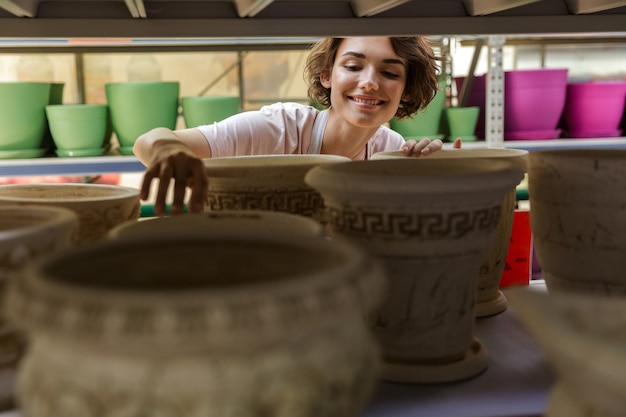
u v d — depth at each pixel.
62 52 2.62
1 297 0.61
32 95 2.30
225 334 0.41
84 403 0.46
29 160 2.33
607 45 3.64
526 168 1.06
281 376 0.46
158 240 0.57
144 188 0.97
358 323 0.54
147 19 1.00
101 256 0.55
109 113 2.44
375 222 0.76
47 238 0.62
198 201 0.93
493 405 0.75
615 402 0.48
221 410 0.44
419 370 0.80
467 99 2.73
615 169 0.86
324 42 2.02
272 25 1.03
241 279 0.59
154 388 0.44
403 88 1.94
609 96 2.60
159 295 0.42
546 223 0.95
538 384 0.80
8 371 0.68
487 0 1.00
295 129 1.86
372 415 0.73
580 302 0.57
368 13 0.99
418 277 0.78
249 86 3.66
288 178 0.98
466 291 0.81
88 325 0.41
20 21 0.98
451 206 0.74
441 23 1.06
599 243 0.89
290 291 0.43
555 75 2.53
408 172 0.90
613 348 0.48
